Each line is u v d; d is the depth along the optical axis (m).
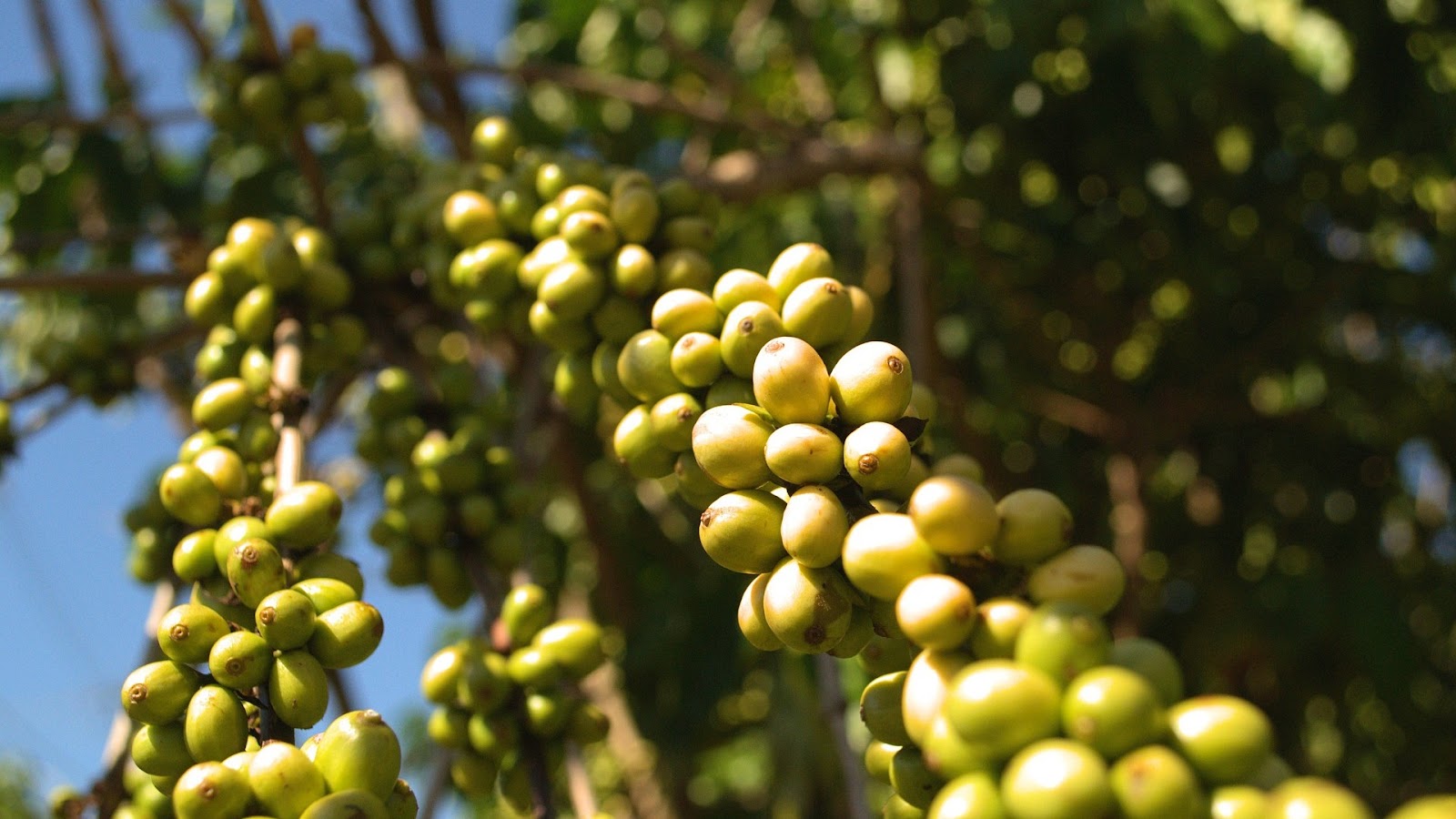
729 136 0.98
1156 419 0.94
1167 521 0.96
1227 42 0.78
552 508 1.03
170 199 0.86
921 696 0.28
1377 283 0.92
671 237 0.43
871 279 0.91
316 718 0.34
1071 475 0.95
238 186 0.85
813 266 0.38
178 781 0.33
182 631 0.34
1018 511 0.30
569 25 0.97
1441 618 0.90
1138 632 0.81
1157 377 0.96
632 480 0.96
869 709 0.31
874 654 0.33
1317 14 0.80
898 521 0.30
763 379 0.32
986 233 0.93
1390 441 0.93
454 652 0.43
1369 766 0.90
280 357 0.46
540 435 0.79
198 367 0.49
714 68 0.86
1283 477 0.94
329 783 0.32
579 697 0.43
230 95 0.54
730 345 0.36
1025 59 0.85
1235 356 0.93
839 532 0.31
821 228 0.93
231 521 0.39
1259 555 0.93
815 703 0.73
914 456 0.38
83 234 0.63
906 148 0.81
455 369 0.51
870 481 0.31
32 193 0.82
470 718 0.43
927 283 0.87
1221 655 0.92
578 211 0.44
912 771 0.31
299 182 0.86
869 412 0.32
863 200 0.96
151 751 0.33
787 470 0.32
